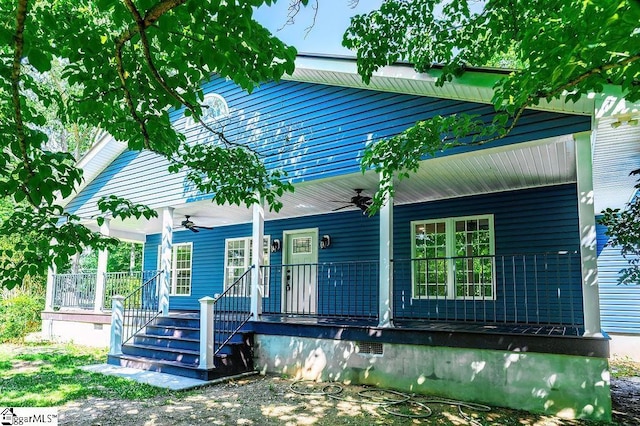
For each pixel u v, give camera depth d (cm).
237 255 1193
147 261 1430
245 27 244
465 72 561
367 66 546
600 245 1002
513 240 809
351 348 669
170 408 536
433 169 680
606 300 977
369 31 543
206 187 491
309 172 756
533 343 533
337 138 731
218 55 254
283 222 1110
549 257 772
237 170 490
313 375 697
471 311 832
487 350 564
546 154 611
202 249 1276
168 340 803
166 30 236
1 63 296
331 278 1001
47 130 1994
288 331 728
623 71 279
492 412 522
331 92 750
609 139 560
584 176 522
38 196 273
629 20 212
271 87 838
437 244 889
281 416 504
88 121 385
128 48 327
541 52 314
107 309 1123
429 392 596
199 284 1261
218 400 573
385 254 658
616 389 675
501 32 514
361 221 981
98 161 1105
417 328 625
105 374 721
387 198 666
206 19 240
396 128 669
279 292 1084
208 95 946
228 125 899
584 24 271
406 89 657
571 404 508
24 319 1220
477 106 599
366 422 484
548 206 787
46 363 842
